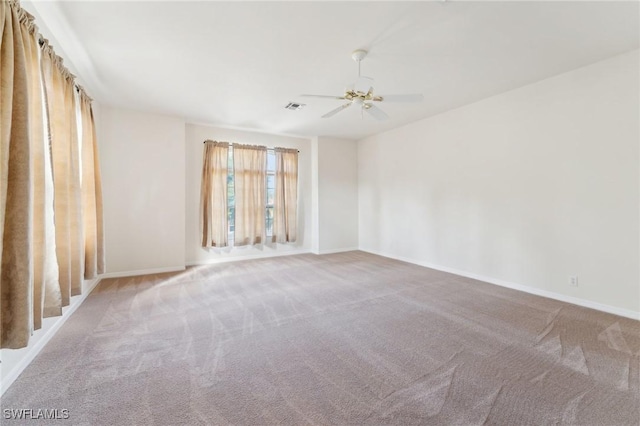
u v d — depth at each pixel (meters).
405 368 2.04
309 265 5.30
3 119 1.50
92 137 3.41
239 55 2.87
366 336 2.52
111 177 4.41
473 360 2.13
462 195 4.51
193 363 2.09
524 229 3.73
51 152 2.15
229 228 5.66
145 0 2.08
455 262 4.65
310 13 2.23
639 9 2.18
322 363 2.10
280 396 1.74
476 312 3.05
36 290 1.85
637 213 2.82
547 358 2.15
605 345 2.34
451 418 1.56
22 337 1.58
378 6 2.15
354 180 6.88
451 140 4.64
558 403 1.67
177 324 2.76
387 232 6.05
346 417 1.57
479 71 3.24
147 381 1.88
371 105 3.15
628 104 2.85
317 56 2.89
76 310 3.08
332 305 3.27
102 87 3.65
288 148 6.24
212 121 5.16
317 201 6.40
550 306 3.21
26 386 1.81
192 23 2.36
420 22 2.34
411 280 4.28
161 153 4.77
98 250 3.52
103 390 1.78
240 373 1.97
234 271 4.84
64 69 2.56
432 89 3.76
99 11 2.20
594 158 3.09
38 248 1.87
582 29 2.45
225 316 2.95
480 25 2.38
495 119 4.02
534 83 3.58
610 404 1.66
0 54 1.52
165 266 4.82
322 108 4.45
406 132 5.50
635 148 2.82
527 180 3.68
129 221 4.54
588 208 3.15
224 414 1.59
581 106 3.18
